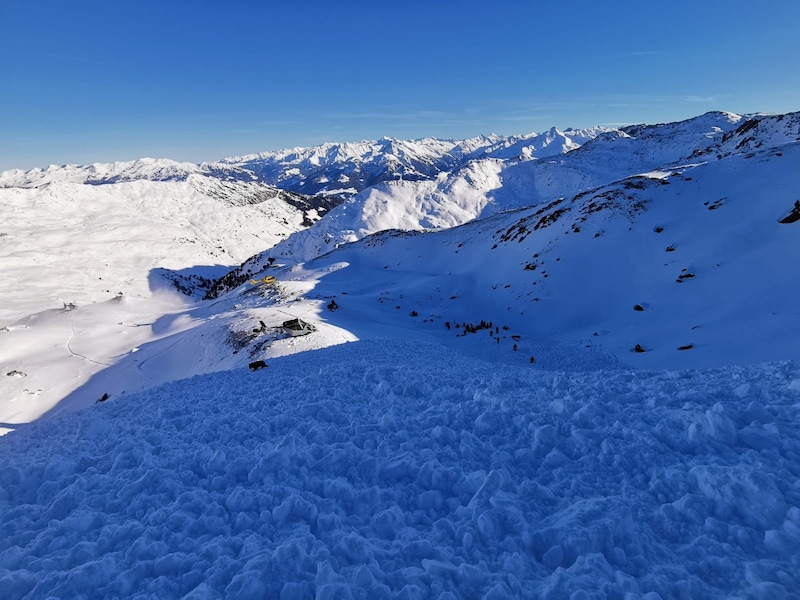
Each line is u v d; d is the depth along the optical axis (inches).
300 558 201.8
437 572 191.9
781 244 1599.4
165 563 206.4
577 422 328.8
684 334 1362.0
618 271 2003.0
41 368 2866.6
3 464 358.6
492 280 2591.0
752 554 191.6
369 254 3988.7
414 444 315.3
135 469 310.8
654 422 318.7
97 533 241.9
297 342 1627.7
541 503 243.0
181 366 2107.5
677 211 2177.7
